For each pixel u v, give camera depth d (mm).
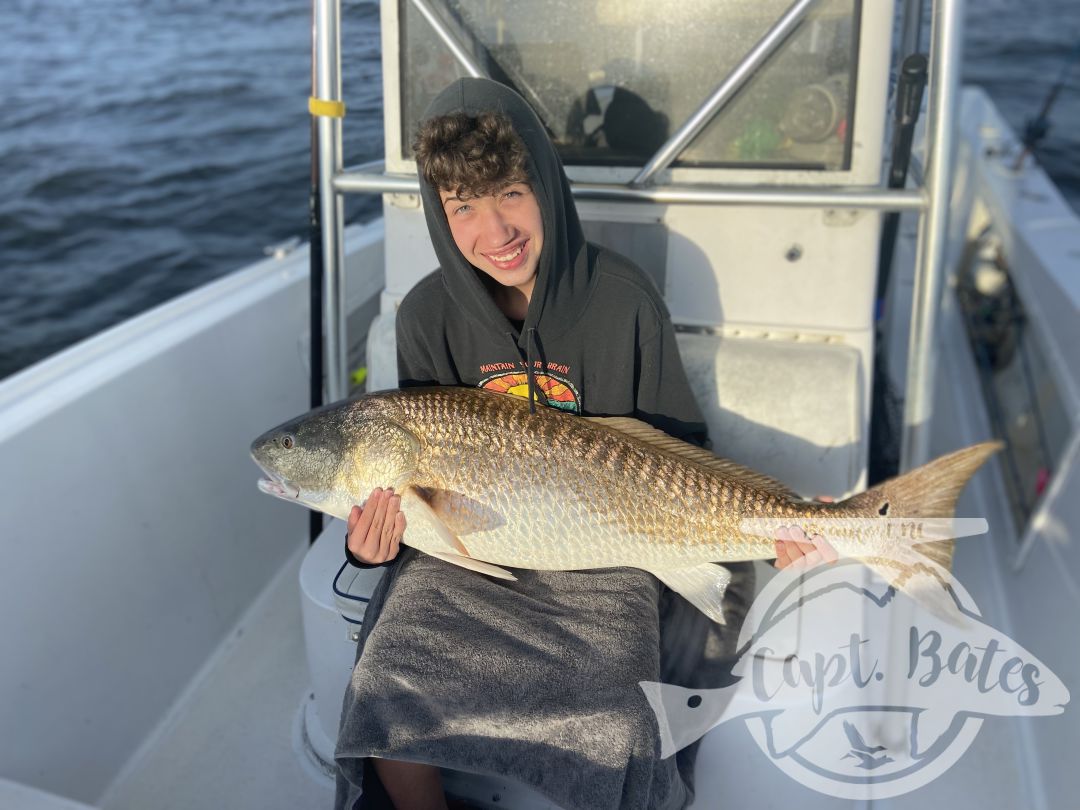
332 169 2137
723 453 2094
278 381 2969
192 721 2291
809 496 2074
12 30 14258
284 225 7172
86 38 13422
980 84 11898
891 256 2621
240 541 2725
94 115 9688
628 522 1695
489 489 1696
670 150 1997
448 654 1524
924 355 1952
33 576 1997
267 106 9766
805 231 2021
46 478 2066
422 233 2260
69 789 2002
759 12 1920
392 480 1719
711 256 2100
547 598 1690
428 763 1462
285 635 2598
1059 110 10586
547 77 2080
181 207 7438
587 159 2125
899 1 2410
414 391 1781
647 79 2031
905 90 1933
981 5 18672
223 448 2684
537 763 1471
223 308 2791
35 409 2111
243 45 12516
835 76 1907
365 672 1500
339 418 1766
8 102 10188
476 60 2084
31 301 6098
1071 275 3270
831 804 1756
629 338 1794
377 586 1787
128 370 2355
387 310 2338
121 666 2201
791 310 2096
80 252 6762
